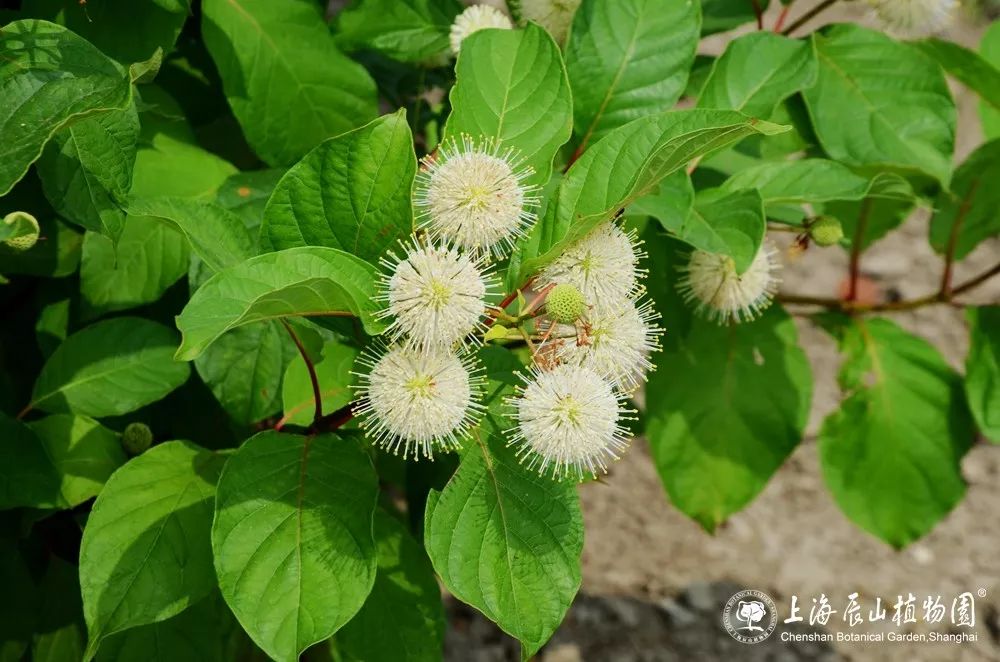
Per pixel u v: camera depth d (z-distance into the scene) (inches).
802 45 14.3
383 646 13.1
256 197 13.7
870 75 15.3
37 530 14.4
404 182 10.4
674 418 16.9
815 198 13.4
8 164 9.8
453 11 15.2
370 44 15.1
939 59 16.5
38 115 10.2
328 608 10.2
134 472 11.5
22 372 15.2
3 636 13.1
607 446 11.1
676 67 13.5
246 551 10.2
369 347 10.9
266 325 13.4
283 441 11.0
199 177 13.6
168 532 11.2
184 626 12.8
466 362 10.7
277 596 10.1
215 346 13.2
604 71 13.4
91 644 10.6
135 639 12.6
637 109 13.4
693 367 16.8
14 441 11.9
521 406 10.6
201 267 12.9
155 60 10.2
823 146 15.1
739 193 12.8
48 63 10.6
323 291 9.5
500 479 10.9
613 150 10.8
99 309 13.1
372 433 12.1
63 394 12.8
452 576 10.3
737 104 14.1
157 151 13.5
